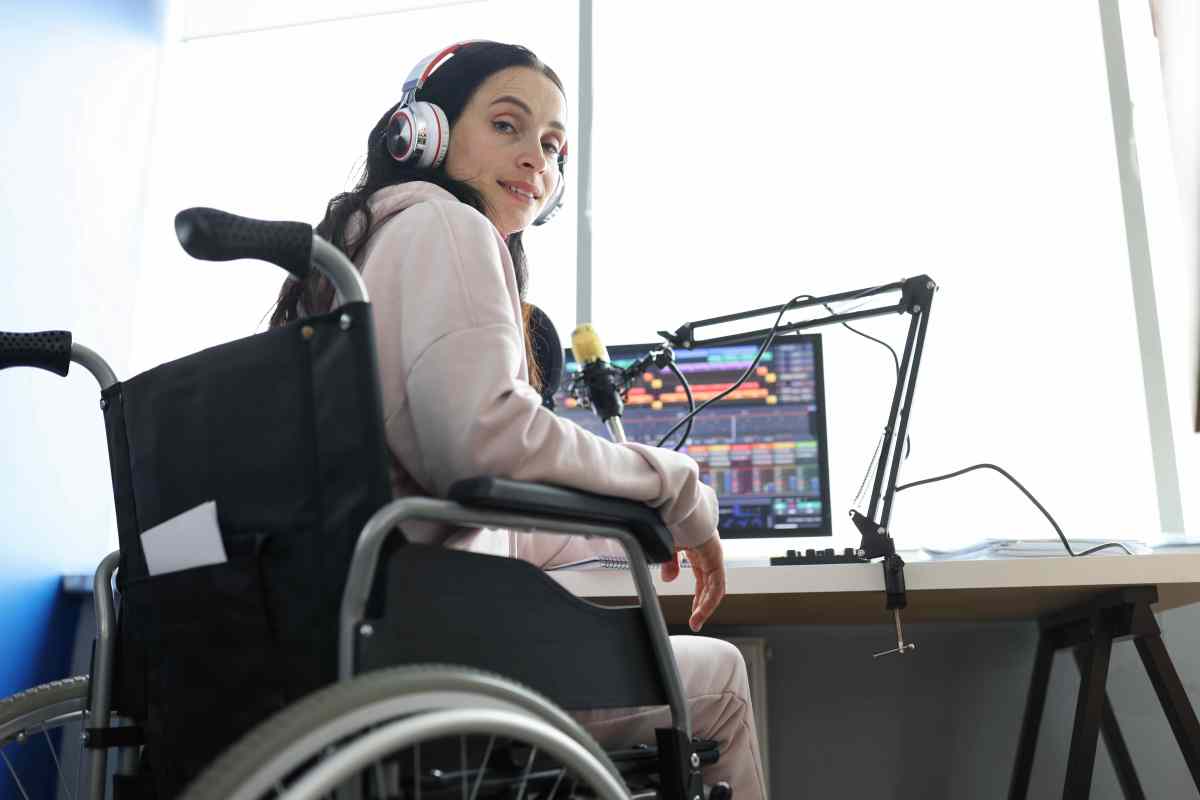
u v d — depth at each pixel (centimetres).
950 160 258
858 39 272
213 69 304
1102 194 251
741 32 279
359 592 73
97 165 258
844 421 240
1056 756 215
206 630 85
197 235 72
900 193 258
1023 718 212
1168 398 236
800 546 223
